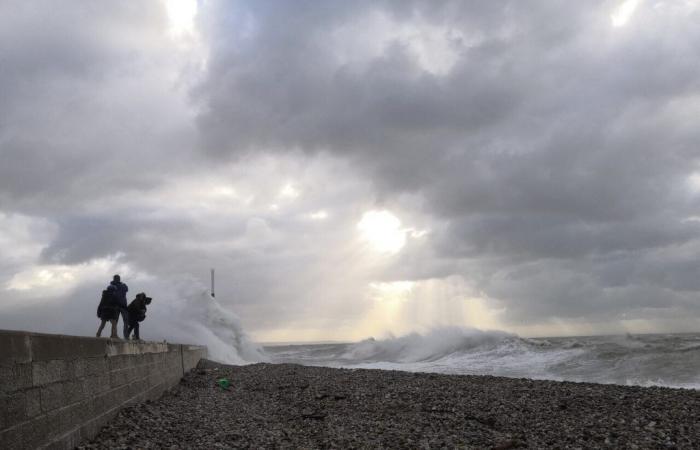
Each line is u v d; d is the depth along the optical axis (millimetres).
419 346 42031
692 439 8812
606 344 30859
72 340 7238
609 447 8406
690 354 23766
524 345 34469
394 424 10359
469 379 17734
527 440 8930
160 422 9539
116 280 15672
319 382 17734
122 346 9977
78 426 7281
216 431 9266
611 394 13633
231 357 38531
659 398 12797
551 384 16000
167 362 15438
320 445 8469
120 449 7398
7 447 5254
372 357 42625
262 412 12008
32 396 5879
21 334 5691
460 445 8492
